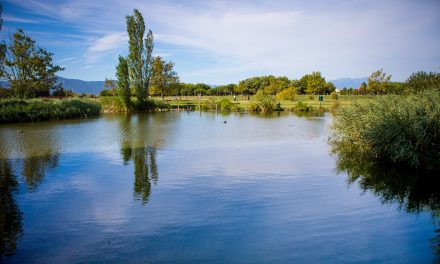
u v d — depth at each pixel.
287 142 16.83
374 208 7.41
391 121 11.50
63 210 7.23
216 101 50.44
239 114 38.22
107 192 8.52
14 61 38.78
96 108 38.09
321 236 5.91
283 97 58.47
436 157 10.29
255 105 43.53
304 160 12.47
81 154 13.54
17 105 30.03
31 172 10.57
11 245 5.59
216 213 7.02
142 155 13.35
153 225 6.39
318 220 6.67
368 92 59.81
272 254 5.22
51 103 33.31
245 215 6.91
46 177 9.97
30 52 40.09
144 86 45.94
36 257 5.16
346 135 15.51
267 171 10.72
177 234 5.97
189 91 89.62
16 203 7.71
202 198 8.02
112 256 5.17
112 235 5.95
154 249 5.40
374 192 8.60
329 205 7.58
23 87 39.91
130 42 43.59
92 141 17.16
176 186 9.03
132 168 11.11
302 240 5.74
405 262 4.98
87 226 6.36
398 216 6.93
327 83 79.25
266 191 8.59
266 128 23.06
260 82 88.06
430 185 9.20
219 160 12.40
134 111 43.91
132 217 6.81
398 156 10.76
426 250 5.38
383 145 11.83
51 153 13.78
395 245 5.57
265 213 7.04
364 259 5.08
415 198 8.12
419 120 10.58
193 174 10.33
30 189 8.79
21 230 6.21
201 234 5.98
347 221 6.63
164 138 18.25
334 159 12.62
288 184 9.27
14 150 14.52
